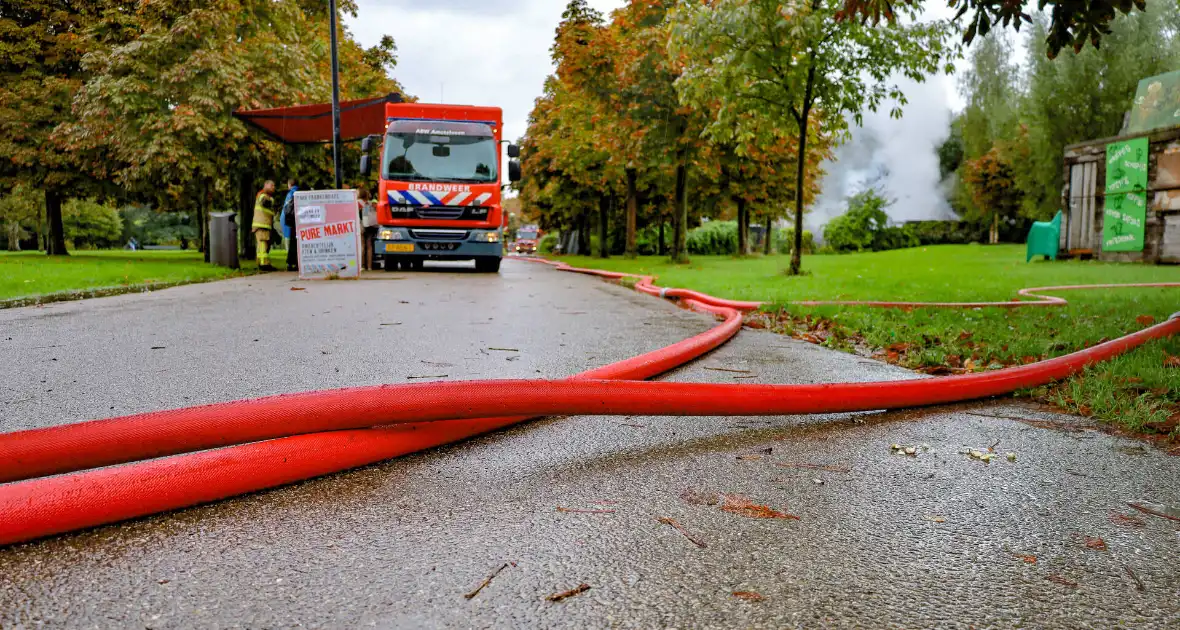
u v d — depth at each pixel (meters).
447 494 2.08
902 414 3.10
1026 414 3.11
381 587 1.52
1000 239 47.66
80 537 1.74
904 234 47.56
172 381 3.58
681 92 13.02
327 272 13.02
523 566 1.62
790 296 8.66
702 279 12.19
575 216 38.84
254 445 2.08
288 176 21.56
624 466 2.35
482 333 5.60
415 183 15.31
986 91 45.12
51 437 1.80
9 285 9.34
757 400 2.78
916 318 6.39
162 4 16.58
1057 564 1.66
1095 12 5.29
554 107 27.62
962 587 1.54
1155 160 18.25
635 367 3.70
